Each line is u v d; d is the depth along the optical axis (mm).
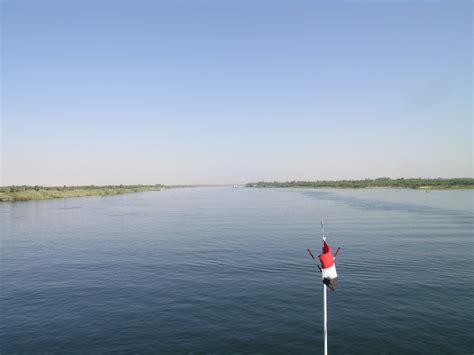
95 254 43812
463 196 151375
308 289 28219
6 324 22562
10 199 160125
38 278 33125
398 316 22375
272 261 37844
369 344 18922
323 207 109125
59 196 193500
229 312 23641
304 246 46094
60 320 23000
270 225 68062
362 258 38062
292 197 179000
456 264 35062
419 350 18219
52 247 49031
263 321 22078
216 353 18422
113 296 27453
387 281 29719
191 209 112188
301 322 21812
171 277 32438
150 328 21453
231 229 63438
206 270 34719
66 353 18828
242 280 31031
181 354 18406
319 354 18078
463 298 25391
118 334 20766
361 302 24922
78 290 29172
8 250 47094
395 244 45938
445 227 60969
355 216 81375
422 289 27484
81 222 78188
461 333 19906
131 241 52719
